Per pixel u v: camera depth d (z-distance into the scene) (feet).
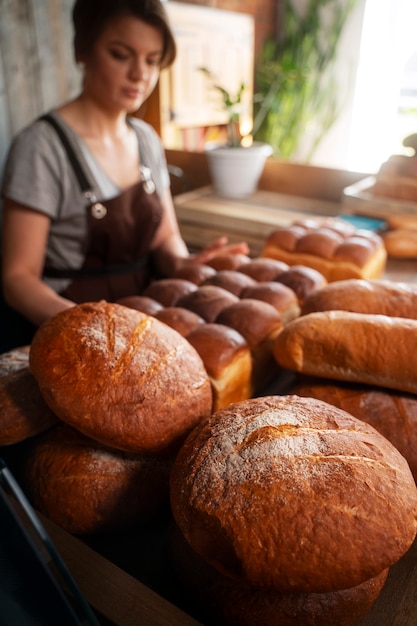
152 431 1.95
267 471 1.63
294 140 9.96
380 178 5.45
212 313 3.05
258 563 1.51
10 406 2.15
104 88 4.02
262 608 1.65
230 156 6.34
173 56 4.12
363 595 1.69
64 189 4.14
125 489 2.05
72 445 2.17
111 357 2.02
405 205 5.13
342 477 1.60
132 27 3.67
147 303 3.03
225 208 6.21
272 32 10.74
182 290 3.34
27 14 6.75
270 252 4.54
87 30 3.77
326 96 10.49
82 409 1.90
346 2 9.80
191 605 1.82
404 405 2.24
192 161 7.61
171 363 2.10
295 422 1.84
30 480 2.15
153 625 1.59
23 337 4.99
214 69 8.70
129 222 4.46
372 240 4.51
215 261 4.07
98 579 1.73
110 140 4.41
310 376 2.54
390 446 1.87
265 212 6.07
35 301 3.75
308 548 1.49
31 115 7.26
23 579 1.23
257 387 3.02
